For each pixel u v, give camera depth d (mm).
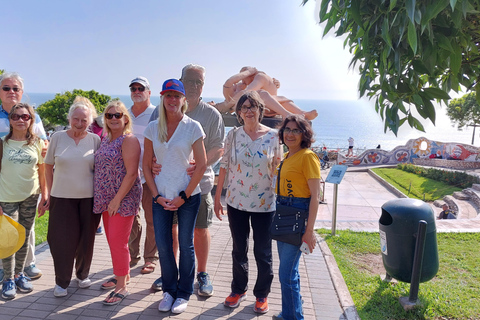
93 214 3920
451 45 2078
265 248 3643
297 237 3160
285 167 3273
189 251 3678
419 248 3900
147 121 4547
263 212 3584
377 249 6027
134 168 3682
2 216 3615
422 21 1813
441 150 25938
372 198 16141
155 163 3641
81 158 3713
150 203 4398
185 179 3602
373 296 4250
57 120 37906
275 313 3740
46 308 3658
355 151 35031
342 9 2260
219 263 5000
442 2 1747
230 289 4238
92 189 3814
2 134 4105
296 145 3260
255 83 10312
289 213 3219
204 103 4031
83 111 3707
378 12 2070
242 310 3771
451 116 24062
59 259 3754
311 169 3141
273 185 3430
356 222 8289
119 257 3793
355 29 2332
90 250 4004
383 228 4289
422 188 18312
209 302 3910
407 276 4180
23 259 4027
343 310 3932
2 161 3797
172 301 3725
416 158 26406
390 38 1980
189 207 3631
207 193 4074
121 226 3752
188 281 3711
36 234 5910
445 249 6191
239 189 3588
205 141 3959
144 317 3559
